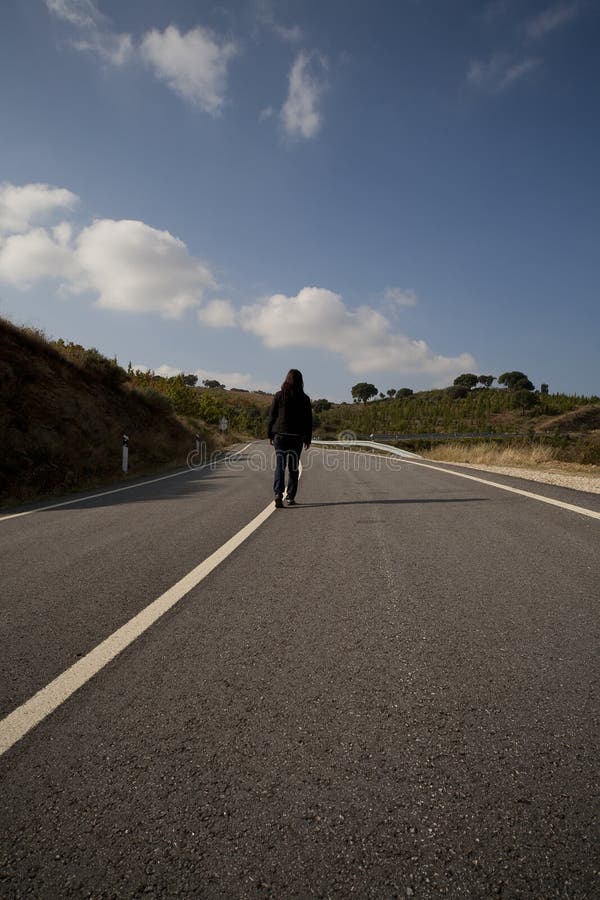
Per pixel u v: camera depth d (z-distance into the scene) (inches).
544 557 142.3
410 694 68.3
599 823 44.1
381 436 2298.2
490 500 255.9
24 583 131.5
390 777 51.0
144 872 40.1
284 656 82.1
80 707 67.1
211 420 1969.7
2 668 80.2
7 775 52.9
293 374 269.6
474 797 47.8
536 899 36.9
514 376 6451.8
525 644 84.3
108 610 108.0
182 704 67.3
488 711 63.4
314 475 473.7
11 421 443.2
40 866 41.0
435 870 39.6
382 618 98.4
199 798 48.6
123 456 498.9
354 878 38.9
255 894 37.8
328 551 157.3
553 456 633.6
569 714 62.4
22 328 614.2
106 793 49.8
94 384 702.5
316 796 48.5
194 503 289.9
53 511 279.6
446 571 131.0
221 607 107.8
